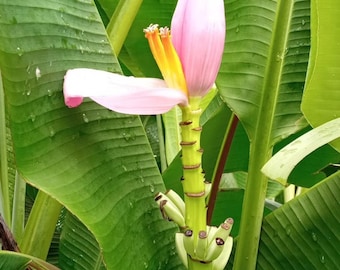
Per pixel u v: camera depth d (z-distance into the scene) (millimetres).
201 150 422
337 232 565
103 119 492
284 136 591
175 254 542
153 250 518
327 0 514
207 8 397
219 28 400
